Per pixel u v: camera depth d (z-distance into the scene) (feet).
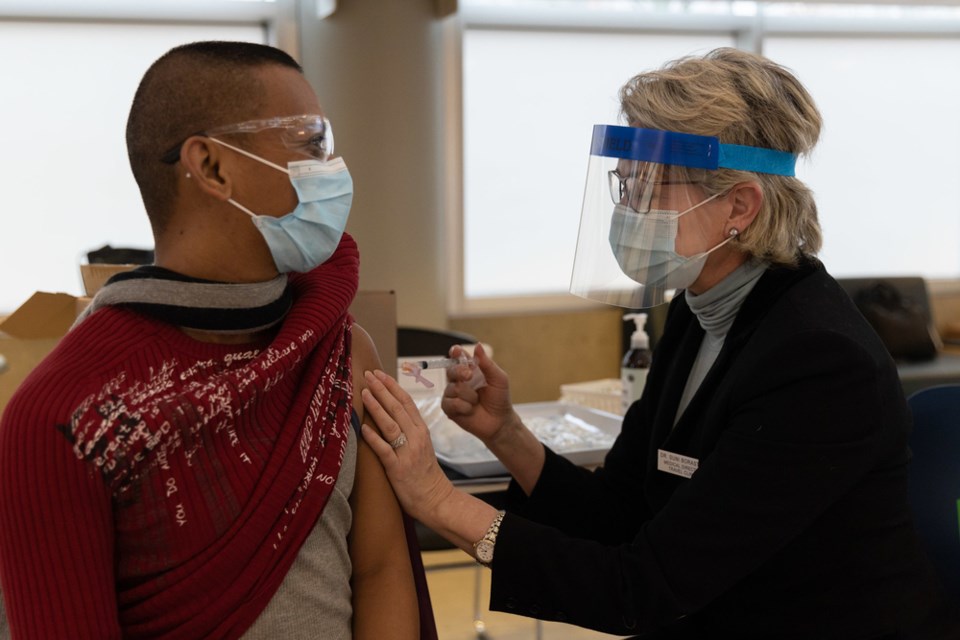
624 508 5.28
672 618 3.94
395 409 3.86
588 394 8.27
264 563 3.03
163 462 2.85
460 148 13.74
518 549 4.00
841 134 15.49
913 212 15.93
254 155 3.08
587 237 4.57
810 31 15.11
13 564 2.71
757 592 4.27
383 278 12.78
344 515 3.46
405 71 12.45
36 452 2.64
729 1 14.60
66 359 2.78
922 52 15.64
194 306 3.01
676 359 4.98
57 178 12.30
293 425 3.17
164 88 3.05
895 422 4.03
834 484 3.85
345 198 3.37
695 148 4.13
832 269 15.66
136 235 12.64
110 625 2.80
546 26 13.99
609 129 4.38
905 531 4.23
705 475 3.98
